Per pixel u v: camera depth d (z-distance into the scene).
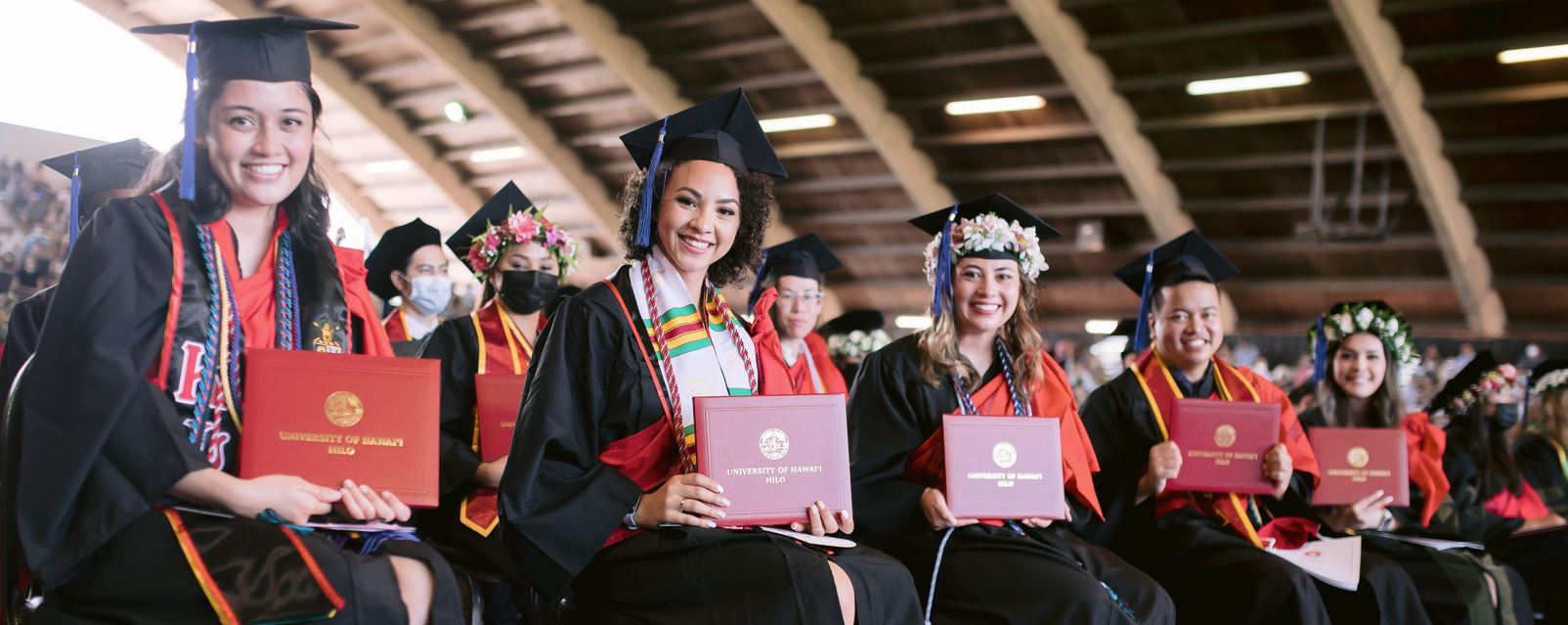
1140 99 15.53
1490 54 12.98
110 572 2.05
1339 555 3.88
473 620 2.39
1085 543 3.50
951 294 3.50
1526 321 16.50
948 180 18.05
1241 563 3.69
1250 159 15.78
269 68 2.31
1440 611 4.34
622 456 2.58
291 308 2.43
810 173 19.02
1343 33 13.25
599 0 16.64
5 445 2.15
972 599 3.13
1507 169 14.66
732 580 2.46
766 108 17.86
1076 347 19.23
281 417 2.23
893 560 2.77
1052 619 3.02
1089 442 3.62
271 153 2.32
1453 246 15.48
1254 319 18.62
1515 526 5.54
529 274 3.92
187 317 2.24
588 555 2.45
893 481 3.26
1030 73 15.54
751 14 15.91
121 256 2.16
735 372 2.69
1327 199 15.95
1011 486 3.19
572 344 2.59
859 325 8.35
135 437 2.08
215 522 2.12
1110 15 14.29
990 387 3.48
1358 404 4.98
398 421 2.31
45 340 2.10
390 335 4.93
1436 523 4.98
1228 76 14.36
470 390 3.77
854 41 16.20
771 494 2.53
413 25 17.50
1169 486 3.83
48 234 10.23
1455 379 5.77
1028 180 17.55
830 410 2.61
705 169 2.69
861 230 19.70
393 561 2.26
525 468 2.45
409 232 4.95
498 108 18.97
